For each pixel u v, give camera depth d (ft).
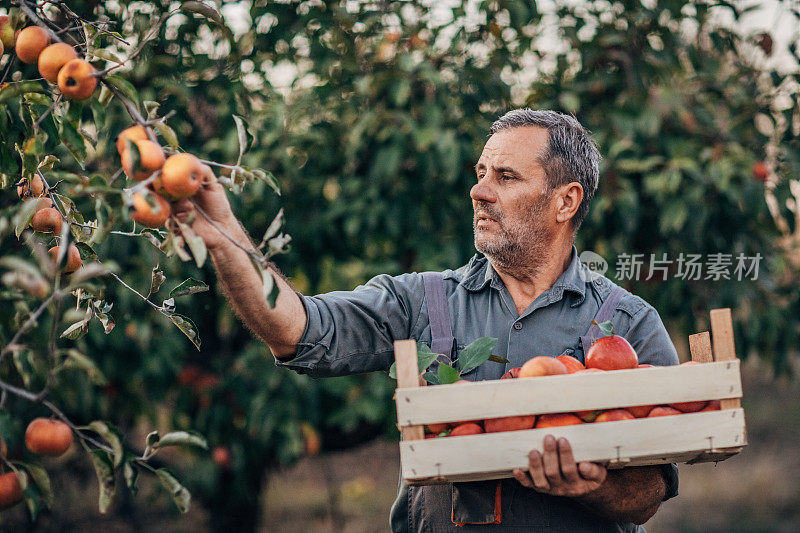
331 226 9.97
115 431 3.82
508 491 4.74
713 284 10.23
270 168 9.73
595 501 4.47
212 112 9.87
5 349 3.67
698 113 10.36
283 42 9.91
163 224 3.91
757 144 10.64
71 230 4.38
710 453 4.14
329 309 4.97
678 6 10.03
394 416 9.96
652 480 4.59
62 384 8.59
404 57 9.40
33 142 3.95
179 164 3.64
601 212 9.67
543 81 10.60
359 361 5.11
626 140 9.70
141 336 8.68
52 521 13.01
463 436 3.98
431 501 4.95
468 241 9.93
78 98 3.80
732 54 11.26
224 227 4.11
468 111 10.03
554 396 4.03
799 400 25.94
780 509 18.25
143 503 15.48
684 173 9.91
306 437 10.41
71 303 7.73
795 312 10.71
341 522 17.01
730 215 10.23
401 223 9.80
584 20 10.25
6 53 4.39
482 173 5.26
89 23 4.18
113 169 8.46
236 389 9.86
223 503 11.44
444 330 5.16
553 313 5.12
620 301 5.16
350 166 9.95
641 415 4.16
